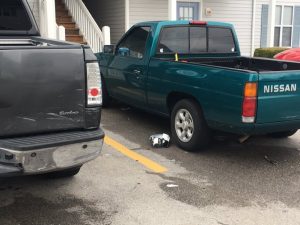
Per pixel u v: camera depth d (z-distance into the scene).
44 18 11.70
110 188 4.52
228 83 4.98
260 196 4.41
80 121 3.73
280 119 5.02
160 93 6.17
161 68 6.09
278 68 6.50
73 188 4.50
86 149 3.70
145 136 6.51
